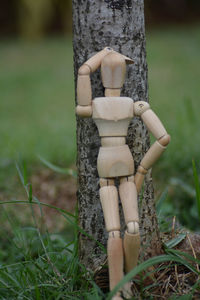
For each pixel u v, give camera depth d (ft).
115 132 7.52
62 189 16.63
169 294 8.05
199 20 65.00
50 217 14.73
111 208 7.59
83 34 8.28
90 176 8.71
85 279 8.40
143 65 8.58
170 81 33.45
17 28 66.13
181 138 18.94
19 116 28.40
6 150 20.45
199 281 7.81
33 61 47.06
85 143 8.65
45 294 8.46
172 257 7.64
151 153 7.55
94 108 7.47
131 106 7.55
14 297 8.59
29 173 17.65
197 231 12.76
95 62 7.49
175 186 15.10
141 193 8.63
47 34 64.13
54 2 61.62
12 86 37.58
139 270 7.07
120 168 7.53
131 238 7.36
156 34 54.19
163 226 10.18
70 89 35.35
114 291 6.82
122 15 8.14
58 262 9.62
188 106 19.80
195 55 41.34
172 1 65.21
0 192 16.14
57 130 23.91
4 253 11.89
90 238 8.88
